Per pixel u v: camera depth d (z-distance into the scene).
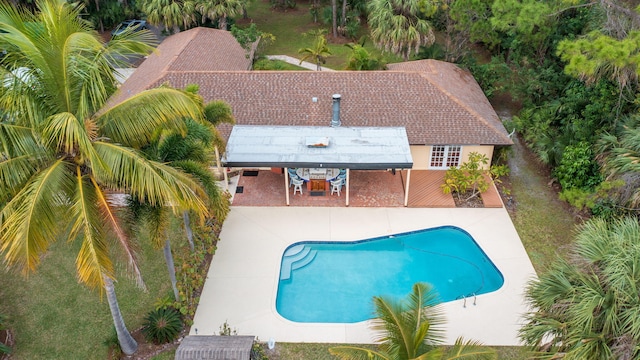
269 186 29.80
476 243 25.47
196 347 18.11
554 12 31.03
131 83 34.66
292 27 56.16
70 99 14.09
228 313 21.50
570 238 25.62
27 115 13.49
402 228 26.48
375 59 37.91
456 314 21.42
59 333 20.42
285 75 32.06
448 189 28.12
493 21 31.14
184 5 43.66
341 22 52.75
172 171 14.85
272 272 23.70
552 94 33.84
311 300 22.53
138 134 14.72
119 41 15.01
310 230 26.36
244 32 43.72
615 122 27.20
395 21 37.12
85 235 13.11
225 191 28.23
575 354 13.73
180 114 14.38
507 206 28.16
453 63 39.06
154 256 24.45
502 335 20.39
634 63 23.59
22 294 22.28
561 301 14.70
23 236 12.12
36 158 13.89
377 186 29.73
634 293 13.48
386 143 28.14
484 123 29.59
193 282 22.02
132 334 20.36
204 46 38.69
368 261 24.83
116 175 13.68
